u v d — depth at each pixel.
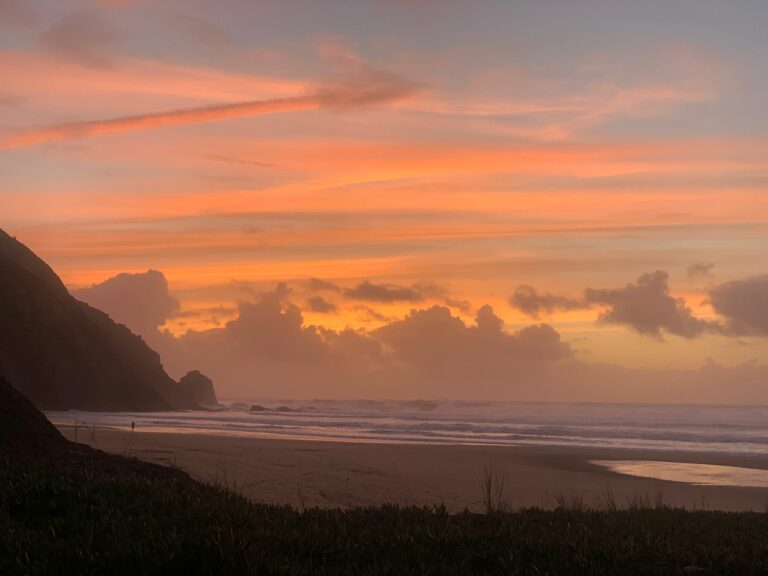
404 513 9.39
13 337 77.56
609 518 10.17
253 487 18.30
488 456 33.75
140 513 7.80
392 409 131.75
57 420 57.41
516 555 6.68
